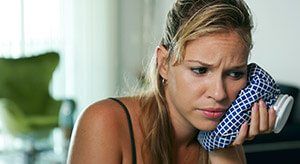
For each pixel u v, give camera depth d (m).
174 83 0.93
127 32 5.18
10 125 3.94
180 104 0.93
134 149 1.05
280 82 3.70
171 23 0.94
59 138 4.32
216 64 0.87
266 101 0.97
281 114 0.97
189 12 0.89
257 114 0.96
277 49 3.73
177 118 1.06
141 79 1.14
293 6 3.56
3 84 4.04
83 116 1.04
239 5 0.88
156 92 1.05
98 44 5.00
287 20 3.62
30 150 4.13
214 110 0.91
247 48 0.89
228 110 0.95
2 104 3.96
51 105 4.12
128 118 1.06
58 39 4.77
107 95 5.07
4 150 4.48
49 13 4.70
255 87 0.95
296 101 3.39
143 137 1.06
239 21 0.87
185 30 0.87
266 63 3.85
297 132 3.04
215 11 0.86
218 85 0.88
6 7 4.49
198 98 0.90
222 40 0.86
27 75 4.13
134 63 5.23
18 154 4.41
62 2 4.75
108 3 5.00
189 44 0.88
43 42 4.70
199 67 0.88
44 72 4.18
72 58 4.88
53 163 4.04
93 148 1.02
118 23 5.09
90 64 4.97
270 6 3.77
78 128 1.04
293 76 3.60
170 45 0.94
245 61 0.89
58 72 4.80
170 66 0.94
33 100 4.12
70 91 4.89
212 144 1.00
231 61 0.87
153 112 1.06
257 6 3.91
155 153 1.06
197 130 1.09
